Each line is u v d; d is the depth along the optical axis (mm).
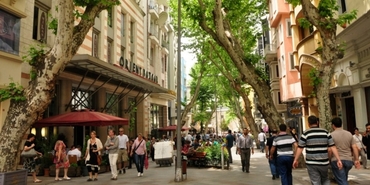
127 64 22312
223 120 74438
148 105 28609
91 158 11211
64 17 7312
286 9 24297
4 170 6898
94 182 10789
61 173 12477
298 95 22516
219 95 42625
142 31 27938
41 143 13430
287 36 24172
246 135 12695
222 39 12531
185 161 11086
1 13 10789
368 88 13289
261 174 11883
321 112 9070
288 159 7438
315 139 6074
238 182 10078
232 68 26797
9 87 7234
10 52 11195
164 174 12750
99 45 19562
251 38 18953
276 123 12703
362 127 13414
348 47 13836
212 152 14984
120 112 23578
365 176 9805
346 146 6523
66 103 15734
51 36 14859
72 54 7602
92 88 19266
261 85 13109
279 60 26562
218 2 12367
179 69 11367
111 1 8258
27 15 12961
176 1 20750
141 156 12391
